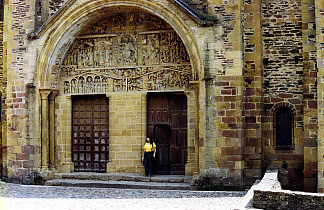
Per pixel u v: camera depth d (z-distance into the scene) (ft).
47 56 80.23
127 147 80.43
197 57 73.05
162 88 79.05
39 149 80.28
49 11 81.66
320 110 66.64
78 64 83.15
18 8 81.82
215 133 71.87
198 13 73.61
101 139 82.94
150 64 79.82
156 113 80.84
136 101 80.23
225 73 71.77
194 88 74.08
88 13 78.89
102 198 63.67
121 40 81.51
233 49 71.72
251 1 74.02
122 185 75.41
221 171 71.36
